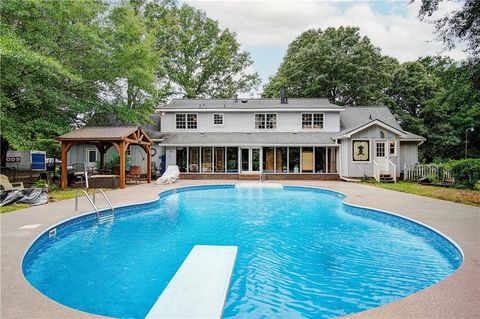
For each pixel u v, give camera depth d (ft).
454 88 56.70
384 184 65.51
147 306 15.47
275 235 29.30
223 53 126.21
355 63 124.06
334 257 23.13
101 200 41.39
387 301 16.07
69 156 87.56
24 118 53.62
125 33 64.90
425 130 112.37
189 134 87.92
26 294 13.50
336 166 82.07
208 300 14.58
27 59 42.16
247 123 88.79
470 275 15.66
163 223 34.17
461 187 55.77
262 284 18.17
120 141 56.13
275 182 73.20
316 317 14.38
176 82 126.52
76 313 11.91
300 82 128.88
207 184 65.57
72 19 59.11
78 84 60.95
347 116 92.17
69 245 25.88
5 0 44.68
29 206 35.96
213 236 28.91
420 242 26.89
